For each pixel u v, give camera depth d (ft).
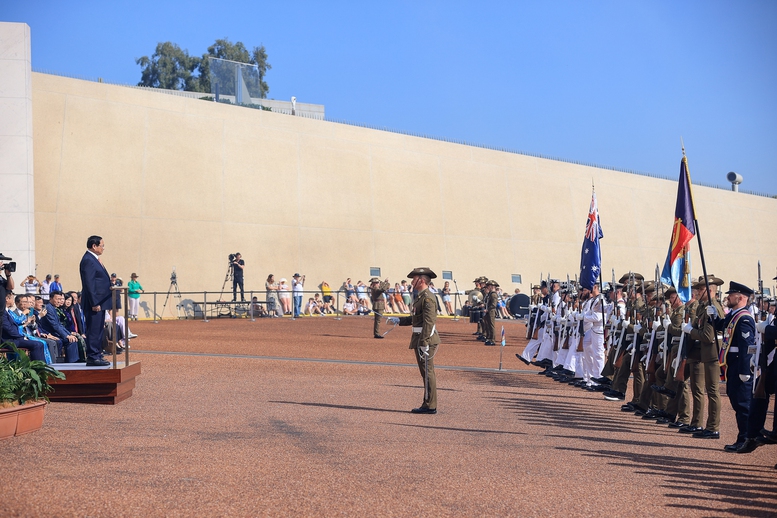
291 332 80.89
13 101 77.97
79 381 34.60
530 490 21.62
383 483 21.70
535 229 158.20
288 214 123.13
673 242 38.86
